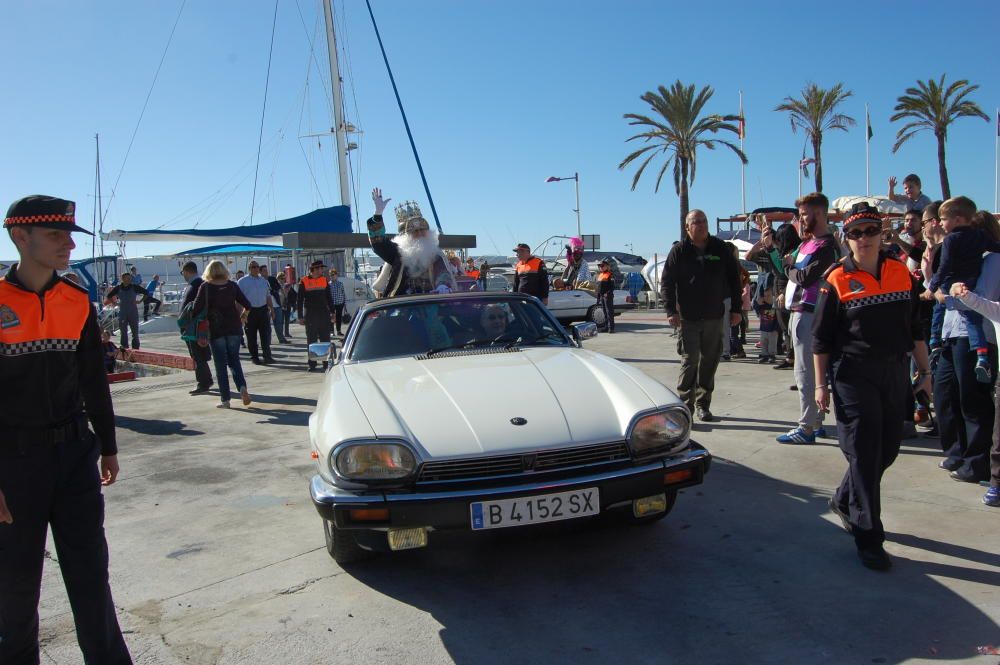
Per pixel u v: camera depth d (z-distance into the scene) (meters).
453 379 3.60
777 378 8.23
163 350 15.07
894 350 3.22
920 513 3.85
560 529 3.24
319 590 3.29
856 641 2.65
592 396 3.40
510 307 4.68
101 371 2.56
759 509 4.05
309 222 18.98
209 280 7.79
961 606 2.86
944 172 27.42
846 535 3.63
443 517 2.92
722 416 6.35
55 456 2.34
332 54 21.00
